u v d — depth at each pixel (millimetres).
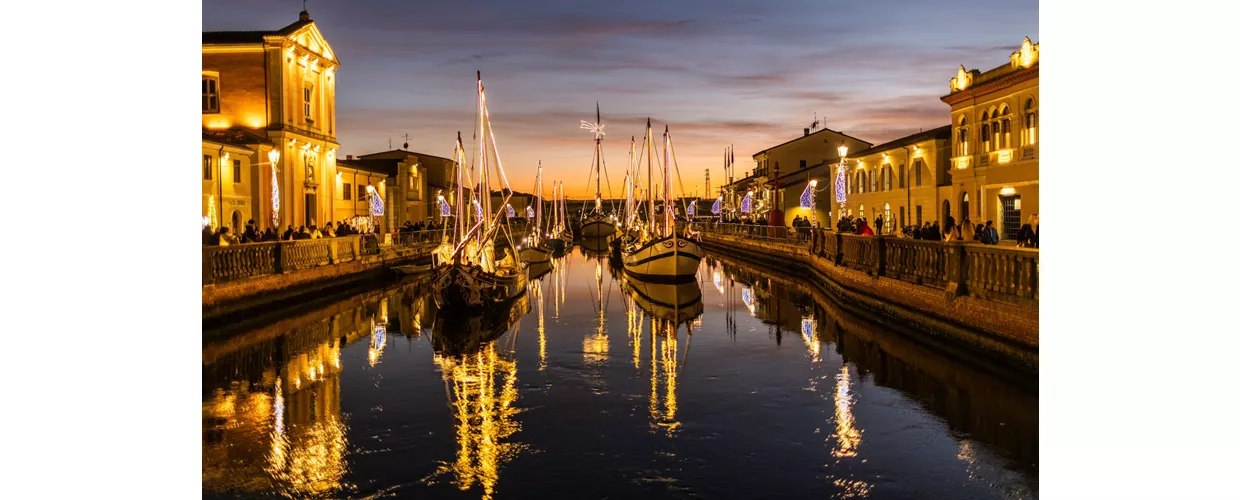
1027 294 16500
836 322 26047
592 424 15047
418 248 56219
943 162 49875
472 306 30234
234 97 48438
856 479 12039
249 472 12641
